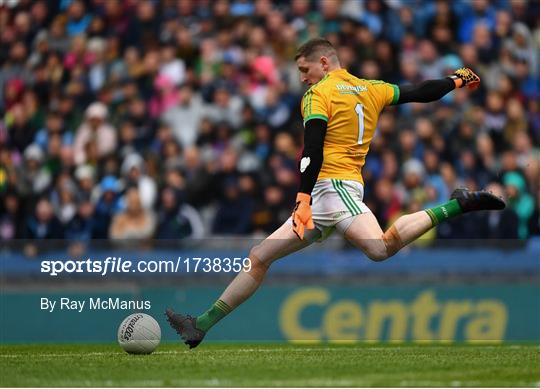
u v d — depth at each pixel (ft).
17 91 171.42
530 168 139.03
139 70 167.02
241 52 165.89
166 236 140.15
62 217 148.15
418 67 162.71
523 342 114.21
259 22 169.27
